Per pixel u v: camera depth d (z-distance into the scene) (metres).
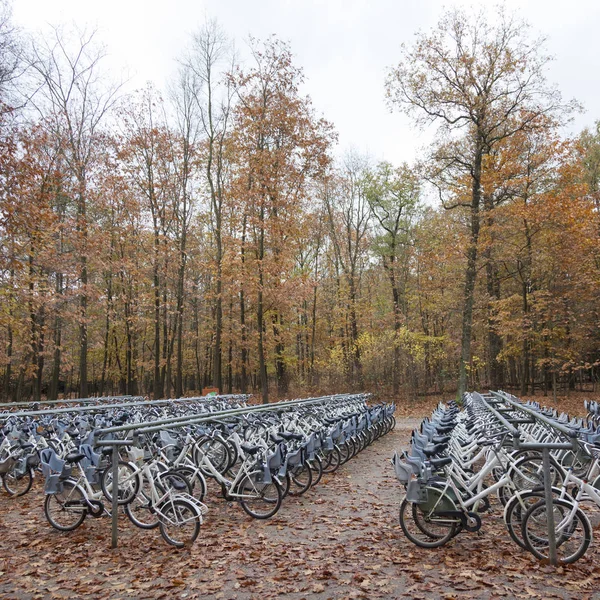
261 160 21.44
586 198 22.31
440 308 27.11
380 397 23.36
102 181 21.69
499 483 4.93
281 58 22.11
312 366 27.69
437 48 19.97
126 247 24.45
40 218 13.57
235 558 4.83
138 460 5.86
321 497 7.14
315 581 4.29
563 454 6.20
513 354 24.20
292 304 22.97
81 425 9.27
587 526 4.32
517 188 21.72
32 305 15.59
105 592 4.20
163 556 4.94
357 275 33.47
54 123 19.94
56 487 5.76
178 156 24.80
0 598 4.18
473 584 4.07
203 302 27.66
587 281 19.64
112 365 30.80
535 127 20.05
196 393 32.81
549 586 3.97
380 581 4.22
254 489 6.12
